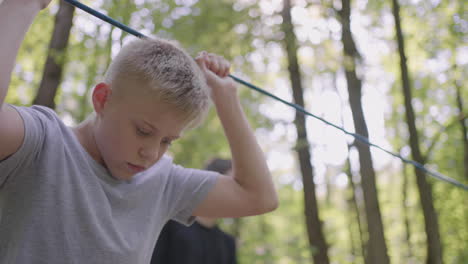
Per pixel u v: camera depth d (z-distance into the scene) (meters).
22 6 1.06
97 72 5.77
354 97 7.00
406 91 7.25
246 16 6.83
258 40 6.82
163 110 1.16
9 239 1.12
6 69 0.98
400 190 12.02
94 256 1.17
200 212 1.49
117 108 1.19
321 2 6.75
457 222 10.59
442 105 10.72
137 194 1.30
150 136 1.19
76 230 1.16
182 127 1.22
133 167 1.23
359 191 10.01
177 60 1.21
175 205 1.45
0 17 1.03
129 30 1.46
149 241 1.32
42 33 5.86
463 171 10.89
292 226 11.45
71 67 6.13
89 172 1.21
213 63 1.58
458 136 10.77
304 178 7.55
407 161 2.54
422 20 8.52
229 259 2.70
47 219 1.13
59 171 1.16
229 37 6.94
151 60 1.18
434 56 8.99
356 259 11.01
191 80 1.21
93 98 1.23
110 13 5.59
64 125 1.24
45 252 1.12
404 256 11.67
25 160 1.13
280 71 8.26
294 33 6.71
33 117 1.17
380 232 6.82
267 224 9.30
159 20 6.48
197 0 6.98
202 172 1.52
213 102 1.55
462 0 8.00
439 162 11.06
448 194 10.73
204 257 2.54
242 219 8.18
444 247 10.62
